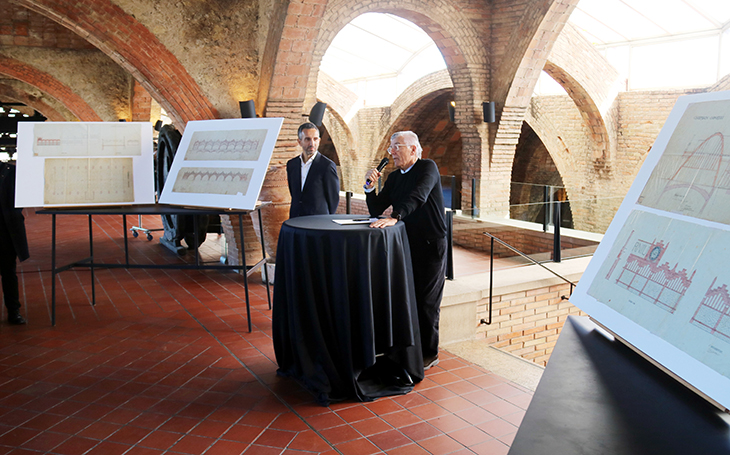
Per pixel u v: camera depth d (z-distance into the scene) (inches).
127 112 567.2
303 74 279.0
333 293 141.1
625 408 56.2
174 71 277.0
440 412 137.5
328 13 354.6
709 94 67.3
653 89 522.3
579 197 595.2
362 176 753.0
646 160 74.0
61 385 154.9
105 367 167.5
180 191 203.2
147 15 267.0
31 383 156.4
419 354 153.5
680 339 54.5
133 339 191.2
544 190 487.5
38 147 205.2
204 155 204.4
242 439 125.0
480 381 156.7
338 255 138.2
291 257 144.3
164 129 323.9
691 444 49.3
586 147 577.6
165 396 147.4
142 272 289.4
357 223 148.4
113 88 555.2
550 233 273.4
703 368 50.3
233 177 191.5
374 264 140.1
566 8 392.8
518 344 246.5
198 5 275.0
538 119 621.9
